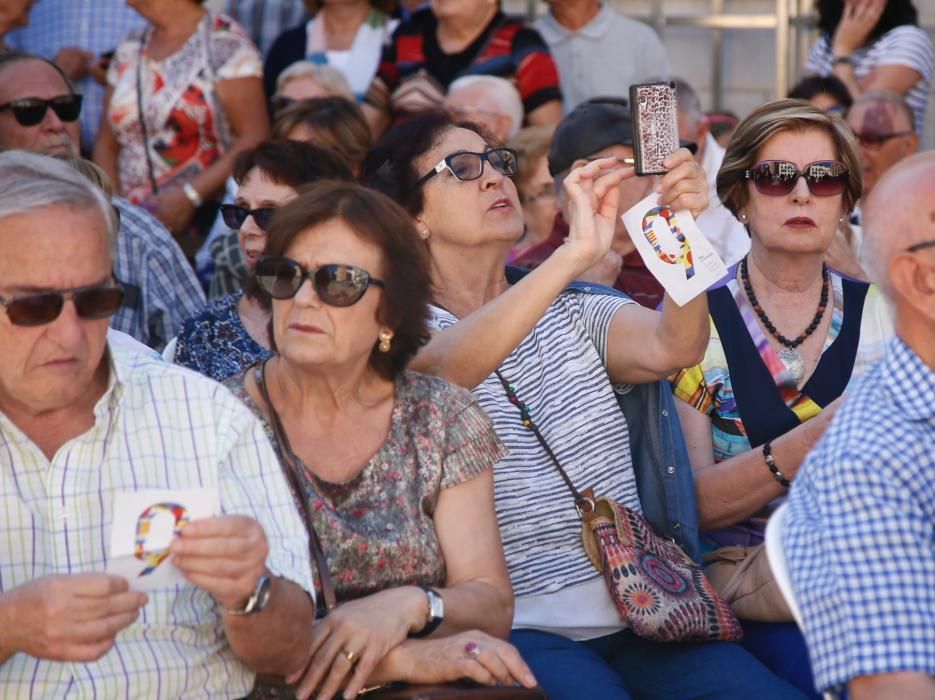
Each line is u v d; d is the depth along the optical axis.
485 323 14.15
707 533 16.42
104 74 26.56
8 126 20.53
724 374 16.45
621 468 15.60
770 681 14.17
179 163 25.08
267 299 13.46
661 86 14.15
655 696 14.61
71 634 9.95
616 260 19.83
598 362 15.92
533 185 22.92
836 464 10.23
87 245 11.07
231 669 11.88
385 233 12.90
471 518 13.25
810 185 16.27
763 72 29.89
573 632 14.86
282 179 17.72
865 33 26.80
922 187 10.63
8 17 26.47
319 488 12.83
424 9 26.47
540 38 25.83
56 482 11.34
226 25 25.39
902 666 9.73
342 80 24.75
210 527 9.98
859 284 16.73
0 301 10.91
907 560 9.95
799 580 10.14
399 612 12.35
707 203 14.29
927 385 10.45
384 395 13.34
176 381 11.93
